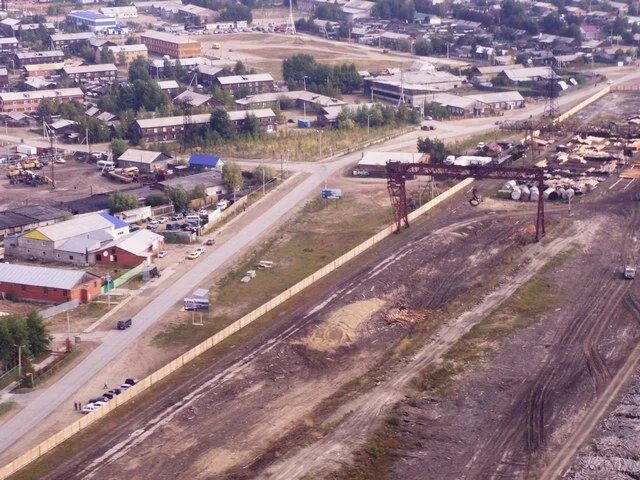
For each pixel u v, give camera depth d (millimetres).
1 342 84875
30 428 75688
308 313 97938
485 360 88188
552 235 121938
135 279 107750
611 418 78062
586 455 72688
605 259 114438
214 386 82750
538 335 93625
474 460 72250
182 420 77125
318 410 78812
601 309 99875
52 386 82562
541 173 118250
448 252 116875
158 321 96062
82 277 102312
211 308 99625
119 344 90750
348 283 105875
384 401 80312
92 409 78062
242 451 72750
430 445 74250
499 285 105875
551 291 104500
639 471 70375
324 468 70500
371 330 95000
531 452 73250
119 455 72125
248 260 114375
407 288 105875
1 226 121875
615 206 134750
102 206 134000
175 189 135500
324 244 119750
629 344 91812
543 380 84562
